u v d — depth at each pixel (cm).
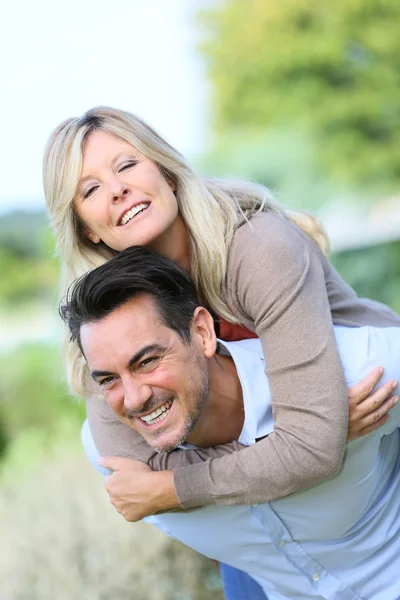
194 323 267
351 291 336
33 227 2455
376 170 1814
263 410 282
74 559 499
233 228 298
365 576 301
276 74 1933
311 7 1906
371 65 1838
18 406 1074
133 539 500
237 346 291
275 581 310
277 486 269
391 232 1552
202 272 300
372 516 297
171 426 262
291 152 1886
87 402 313
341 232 1631
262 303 278
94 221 302
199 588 500
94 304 256
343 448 266
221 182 326
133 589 489
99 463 298
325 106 1855
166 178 310
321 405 265
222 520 295
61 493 539
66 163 301
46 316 2294
